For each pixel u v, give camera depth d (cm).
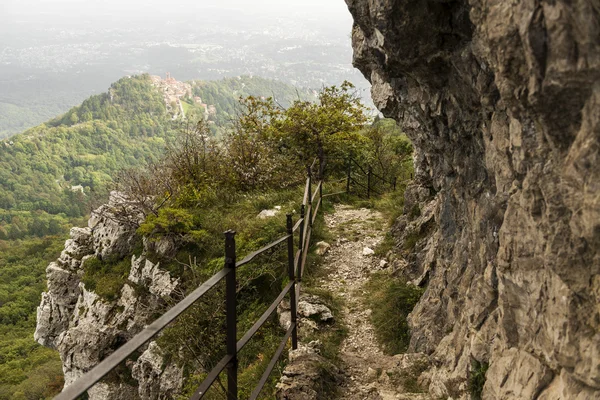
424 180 814
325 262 815
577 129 170
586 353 183
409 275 691
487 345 306
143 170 1187
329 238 899
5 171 15638
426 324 489
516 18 175
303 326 596
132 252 1046
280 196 1135
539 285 222
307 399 403
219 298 735
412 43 297
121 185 1137
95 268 1071
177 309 230
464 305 371
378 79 525
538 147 201
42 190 15188
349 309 652
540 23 164
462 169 368
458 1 256
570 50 157
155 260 928
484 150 312
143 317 913
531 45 169
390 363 483
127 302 946
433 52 295
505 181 260
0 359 3678
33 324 4772
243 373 602
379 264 790
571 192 177
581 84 159
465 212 385
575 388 193
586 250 176
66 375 999
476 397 302
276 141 1367
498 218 283
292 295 504
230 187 1202
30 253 7206
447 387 352
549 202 194
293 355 479
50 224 11294
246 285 763
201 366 702
